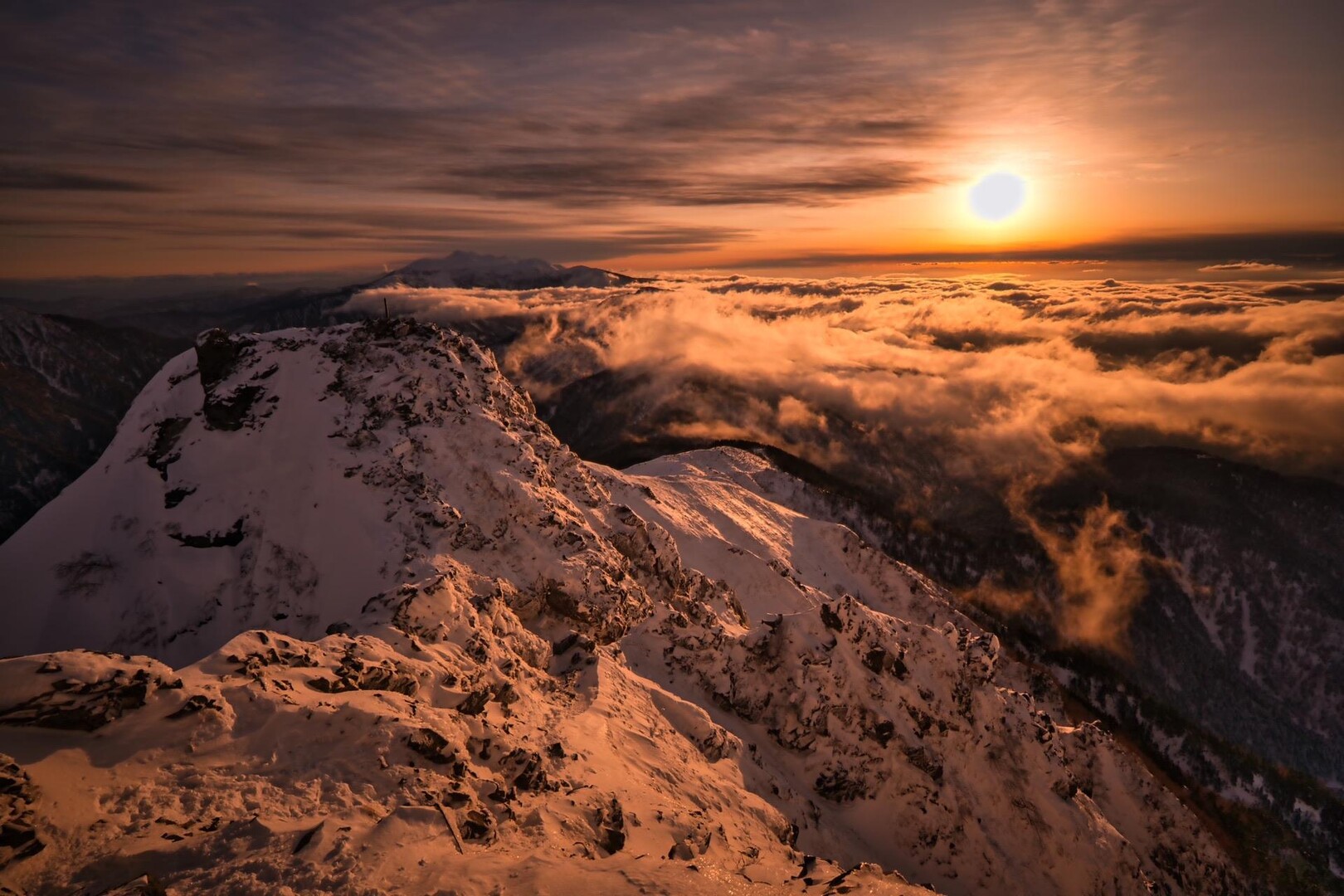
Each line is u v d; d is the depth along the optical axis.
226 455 70.25
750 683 56.00
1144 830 68.38
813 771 52.91
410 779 22.47
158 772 20.75
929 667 64.19
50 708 21.33
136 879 15.66
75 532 68.06
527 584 54.50
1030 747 63.69
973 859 52.88
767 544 107.06
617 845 25.42
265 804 20.22
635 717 43.97
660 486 113.19
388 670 30.73
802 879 24.45
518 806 24.77
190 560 64.25
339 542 59.72
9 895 15.84
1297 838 114.38
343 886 16.70
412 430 69.25
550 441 73.88
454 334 82.56
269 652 28.16
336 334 79.81
